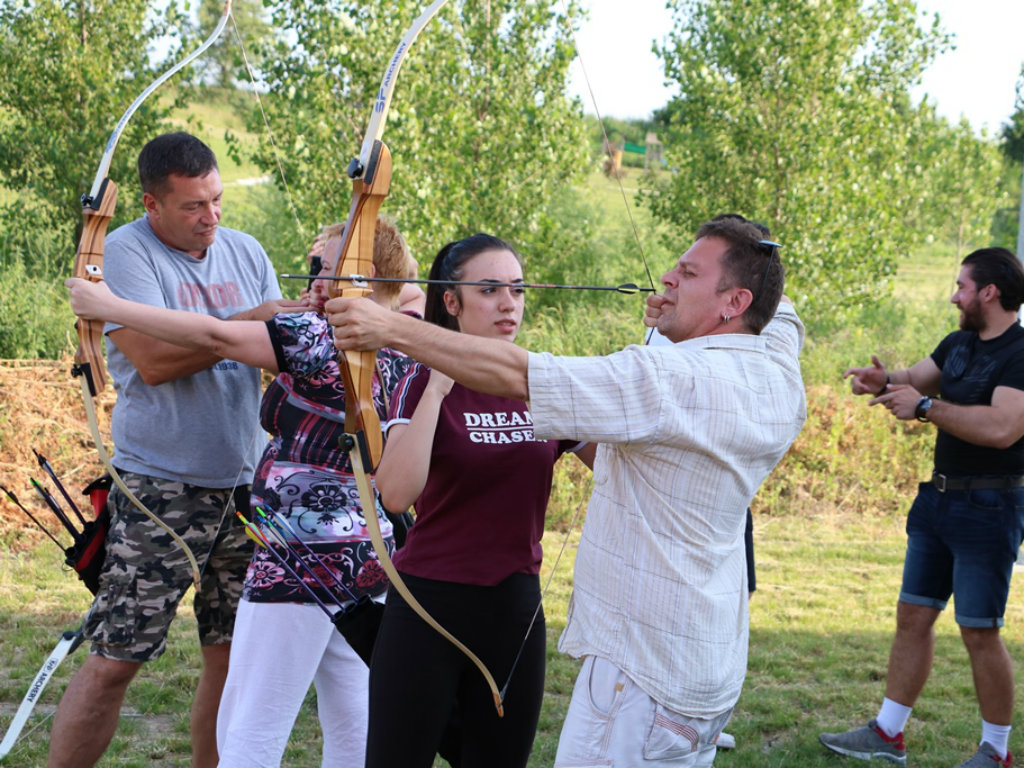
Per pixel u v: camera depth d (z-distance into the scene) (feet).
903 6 30.68
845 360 30.53
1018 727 13.05
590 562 6.55
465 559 7.52
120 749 11.30
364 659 8.11
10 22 29.27
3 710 12.11
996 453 11.60
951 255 56.49
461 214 27.66
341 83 26.40
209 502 9.48
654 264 39.32
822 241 29.22
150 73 30.50
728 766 11.78
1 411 20.76
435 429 7.47
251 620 8.27
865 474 25.44
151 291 9.15
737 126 30.32
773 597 18.22
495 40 28.66
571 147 30.40
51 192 30.17
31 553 18.21
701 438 6.08
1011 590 19.11
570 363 6.00
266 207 37.17
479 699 7.79
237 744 8.12
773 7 29.58
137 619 9.18
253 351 7.94
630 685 6.26
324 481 8.32
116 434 9.46
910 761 12.21
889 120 31.53
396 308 8.96
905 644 12.22
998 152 39.34
